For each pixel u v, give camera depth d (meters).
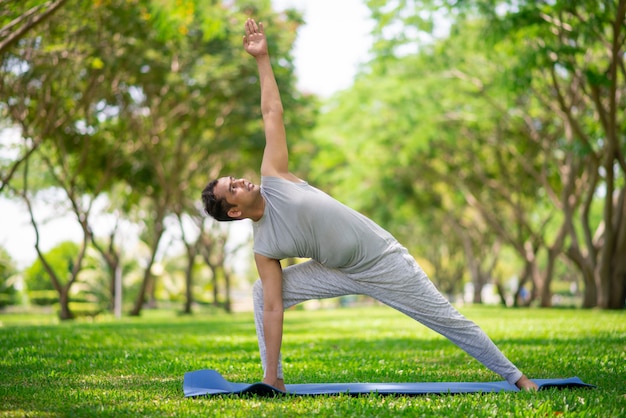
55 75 18.17
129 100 22.56
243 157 29.05
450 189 32.44
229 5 21.11
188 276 29.31
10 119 20.55
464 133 27.25
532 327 12.59
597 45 17.64
